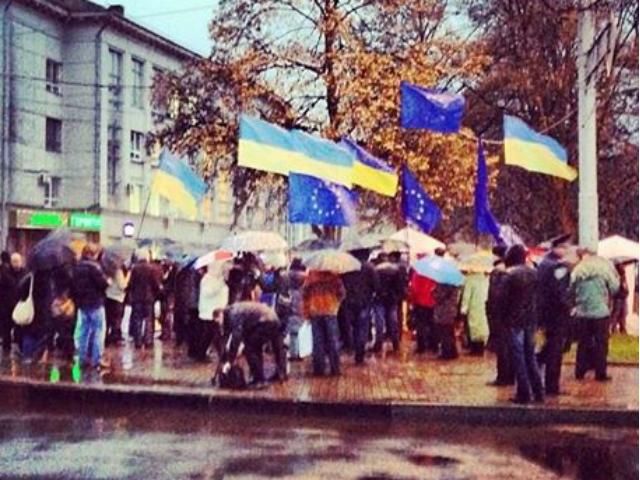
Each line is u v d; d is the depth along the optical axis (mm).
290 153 17016
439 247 20125
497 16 25656
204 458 9641
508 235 20234
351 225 19219
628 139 28828
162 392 13250
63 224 44812
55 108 46219
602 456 9961
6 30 42469
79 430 11375
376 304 18734
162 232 52625
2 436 10938
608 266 14781
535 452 10164
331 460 9586
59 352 18047
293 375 15266
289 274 17500
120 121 48500
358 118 26172
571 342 17953
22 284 16922
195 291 17141
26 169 43812
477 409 12203
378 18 27594
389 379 14828
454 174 26828
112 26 47156
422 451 10164
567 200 29734
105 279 16016
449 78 27906
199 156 30344
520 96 29281
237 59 27516
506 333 12719
